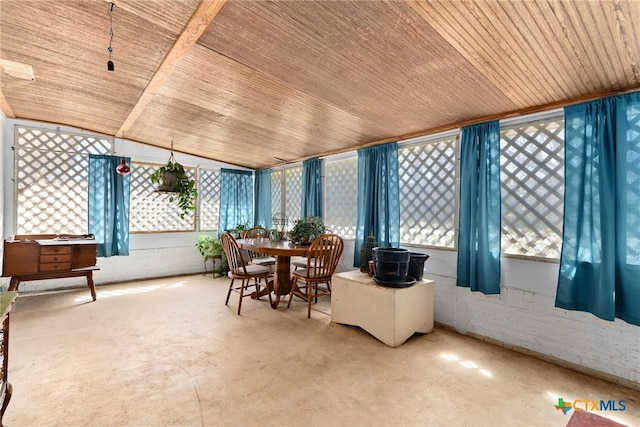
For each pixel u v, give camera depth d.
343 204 4.44
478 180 2.82
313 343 2.63
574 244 2.25
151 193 5.00
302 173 5.03
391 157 3.61
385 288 2.64
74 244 3.60
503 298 2.70
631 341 2.08
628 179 2.03
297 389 1.96
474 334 2.87
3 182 3.71
